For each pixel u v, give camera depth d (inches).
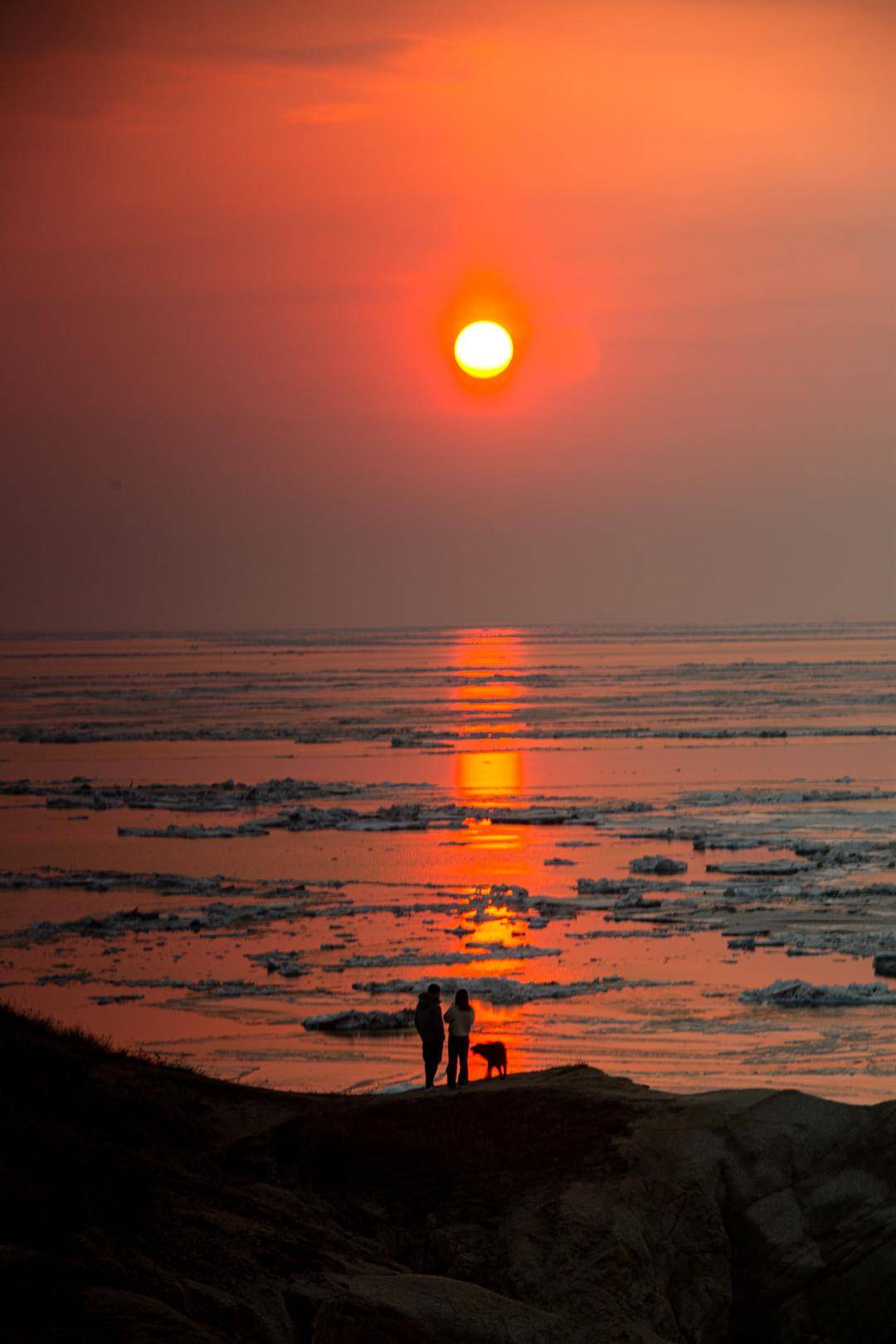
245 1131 3161.9
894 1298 2807.6
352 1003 6845.5
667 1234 2778.1
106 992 7126.0
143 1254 2098.9
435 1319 2128.4
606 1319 2487.7
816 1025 6289.4
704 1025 6304.1
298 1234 2486.5
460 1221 2758.4
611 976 7332.7
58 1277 1827.0
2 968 7677.2
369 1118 3191.4
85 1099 2979.8
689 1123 3029.0
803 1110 3068.4
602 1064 5669.3
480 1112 3186.5
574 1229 2674.7
